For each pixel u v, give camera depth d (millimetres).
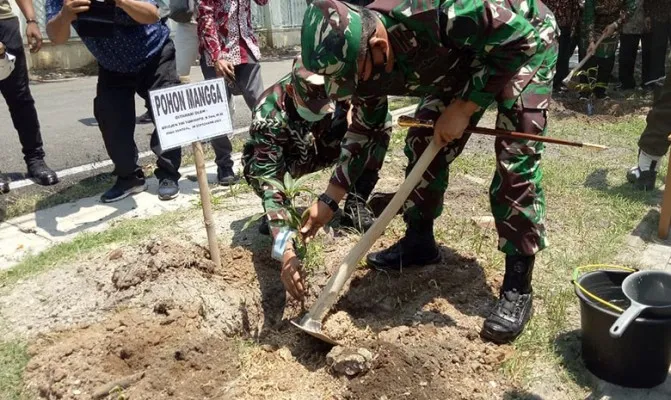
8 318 3062
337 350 2621
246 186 4762
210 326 2881
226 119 3221
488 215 4164
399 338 2779
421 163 2596
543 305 3102
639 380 2479
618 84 8875
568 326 2920
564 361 2670
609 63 7750
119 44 4262
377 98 2676
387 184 4730
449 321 2920
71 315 3012
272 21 16156
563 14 7961
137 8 4078
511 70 2398
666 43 8195
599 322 2443
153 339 2748
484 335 2799
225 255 3475
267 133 3176
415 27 2242
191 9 5312
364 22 2150
